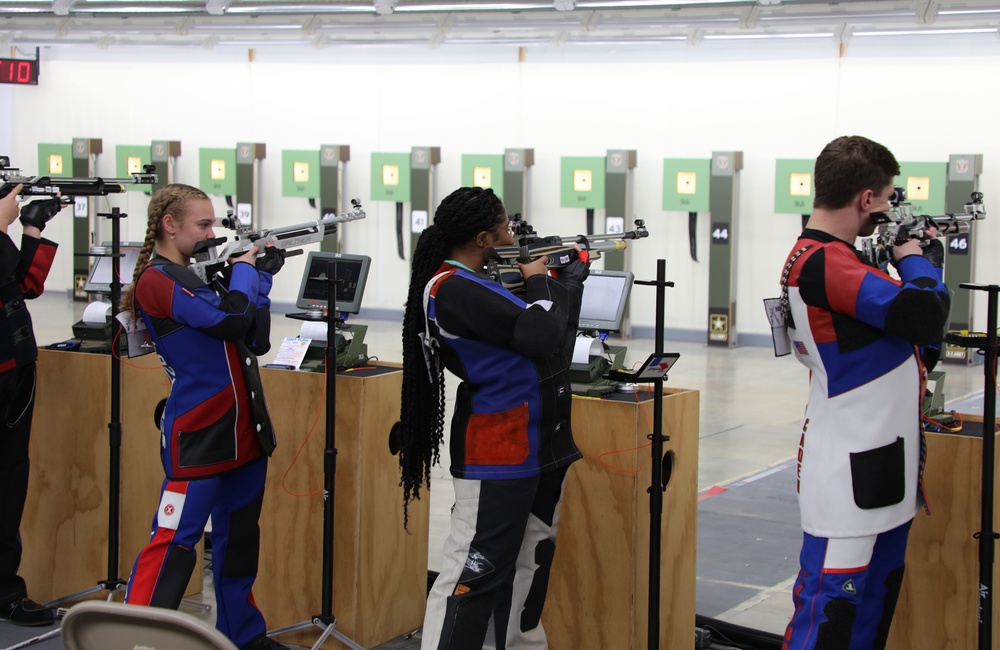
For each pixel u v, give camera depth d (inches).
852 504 89.3
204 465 111.3
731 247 381.4
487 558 98.6
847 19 323.6
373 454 126.8
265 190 462.9
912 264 90.6
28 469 135.1
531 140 420.2
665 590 119.7
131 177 133.7
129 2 356.5
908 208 93.7
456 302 97.5
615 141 407.2
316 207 453.4
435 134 435.2
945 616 109.0
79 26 408.5
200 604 139.9
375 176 426.6
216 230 374.3
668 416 117.4
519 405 98.9
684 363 355.9
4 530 133.3
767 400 295.0
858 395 89.3
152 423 142.9
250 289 112.3
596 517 116.3
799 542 172.7
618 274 124.3
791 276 91.6
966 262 344.8
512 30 387.2
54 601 141.6
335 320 120.2
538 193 421.1
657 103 399.2
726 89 388.8
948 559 108.5
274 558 132.5
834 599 89.7
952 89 356.5
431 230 103.3
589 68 407.5
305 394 128.9
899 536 92.6
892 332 85.7
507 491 98.4
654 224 403.9
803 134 379.2
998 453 107.5
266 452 116.6
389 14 363.9
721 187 378.6
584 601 117.7
